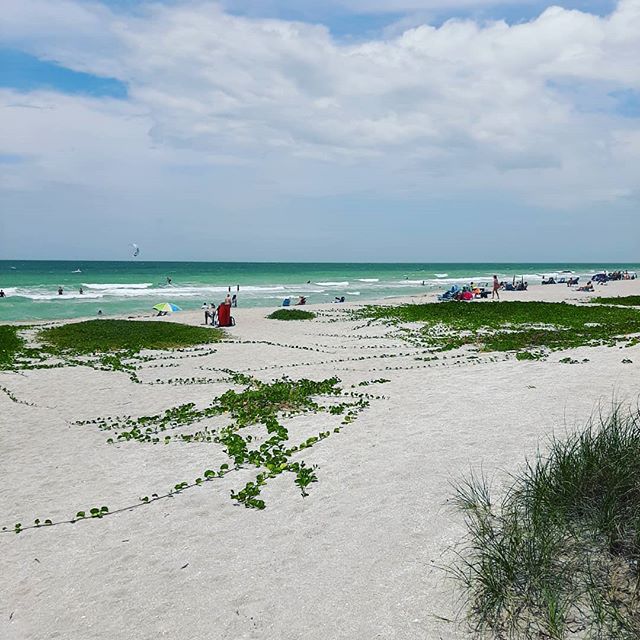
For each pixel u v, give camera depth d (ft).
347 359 65.21
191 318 117.91
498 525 19.40
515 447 27.61
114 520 24.12
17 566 20.93
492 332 83.51
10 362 67.10
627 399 35.01
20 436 38.24
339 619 15.94
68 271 405.59
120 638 16.16
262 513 23.36
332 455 29.55
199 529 22.47
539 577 15.93
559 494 19.36
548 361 52.29
